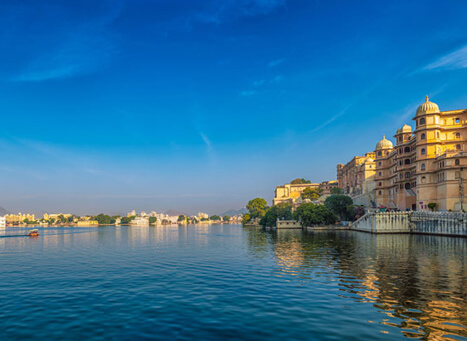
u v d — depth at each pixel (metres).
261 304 24.12
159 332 19.23
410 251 51.28
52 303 25.69
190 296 26.92
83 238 121.25
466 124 92.31
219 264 44.19
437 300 24.12
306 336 18.11
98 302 25.78
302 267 39.12
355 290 27.42
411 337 17.62
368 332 18.41
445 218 76.44
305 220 141.62
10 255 61.28
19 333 19.45
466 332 18.20
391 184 122.50
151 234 153.62
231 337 18.27
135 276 36.53
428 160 92.69
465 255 46.28
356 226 115.00
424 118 93.81
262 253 55.31
